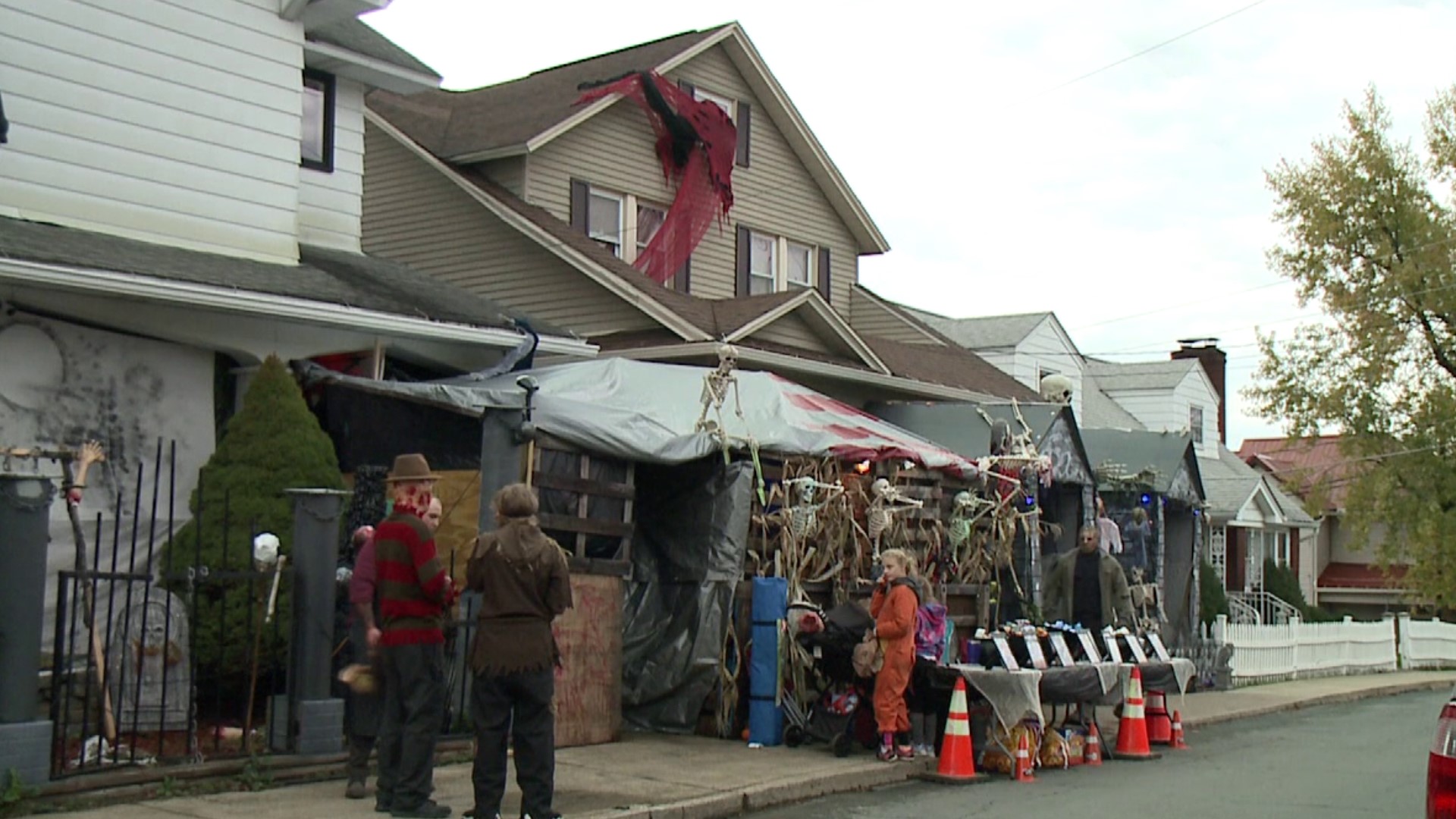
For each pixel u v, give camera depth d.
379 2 14.42
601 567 11.80
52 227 12.00
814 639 11.81
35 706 8.07
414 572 8.39
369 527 10.81
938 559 14.25
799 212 24.95
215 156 13.44
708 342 18.50
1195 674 20.14
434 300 14.25
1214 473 35.66
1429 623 29.02
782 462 13.06
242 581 10.73
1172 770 12.32
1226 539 34.53
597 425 11.65
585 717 11.54
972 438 18.33
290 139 14.16
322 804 8.53
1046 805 10.07
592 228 21.52
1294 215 32.25
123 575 8.86
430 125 22.14
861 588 13.27
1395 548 32.22
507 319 14.43
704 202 22.81
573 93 22.06
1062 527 18.62
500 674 8.07
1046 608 15.88
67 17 12.39
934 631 11.84
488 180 21.06
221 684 10.16
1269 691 20.84
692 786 9.82
